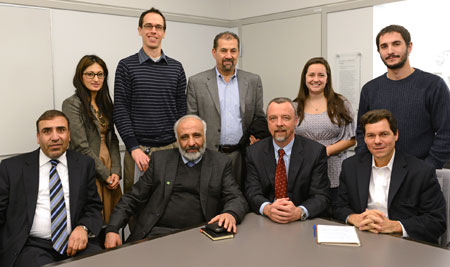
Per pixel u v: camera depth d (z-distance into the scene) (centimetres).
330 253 151
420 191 197
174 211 228
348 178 216
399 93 239
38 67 322
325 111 270
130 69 265
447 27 329
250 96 290
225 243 165
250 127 287
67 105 262
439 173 214
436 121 231
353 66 371
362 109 261
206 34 437
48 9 322
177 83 282
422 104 232
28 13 312
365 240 166
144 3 381
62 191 223
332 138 268
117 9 363
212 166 234
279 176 227
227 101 287
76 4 337
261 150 235
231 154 288
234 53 279
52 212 218
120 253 155
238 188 233
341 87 382
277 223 193
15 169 219
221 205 237
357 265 140
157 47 270
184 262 145
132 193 236
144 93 266
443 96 228
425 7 338
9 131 311
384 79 249
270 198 230
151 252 156
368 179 209
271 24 425
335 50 381
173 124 281
